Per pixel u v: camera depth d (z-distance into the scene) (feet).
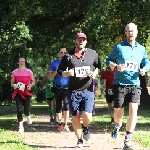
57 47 105.09
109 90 54.60
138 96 31.24
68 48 98.68
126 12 55.62
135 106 31.01
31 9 78.38
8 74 112.47
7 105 120.57
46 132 44.47
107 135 41.55
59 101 45.21
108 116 69.10
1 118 66.39
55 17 87.56
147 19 51.98
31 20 89.86
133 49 31.27
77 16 88.89
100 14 61.98
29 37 91.61
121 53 31.12
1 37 82.69
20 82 44.65
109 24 61.26
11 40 88.53
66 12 82.89
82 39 31.89
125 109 87.61
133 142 36.01
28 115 46.06
